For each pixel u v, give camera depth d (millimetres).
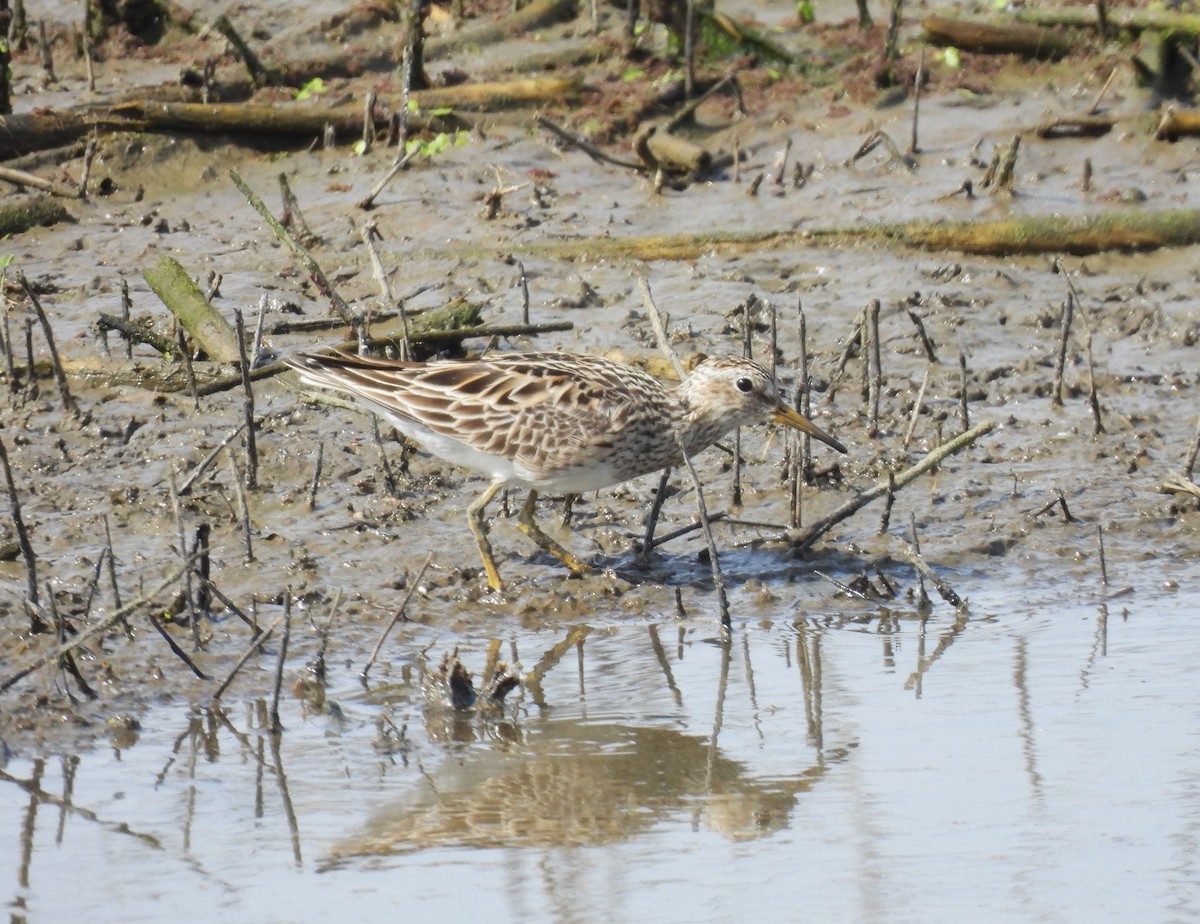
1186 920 8375
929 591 12953
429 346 15734
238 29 24016
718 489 14352
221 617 11953
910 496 14305
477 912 8445
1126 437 15297
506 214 19469
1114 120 21234
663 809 9664
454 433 12633
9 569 12516
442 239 18922
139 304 17156
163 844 9117
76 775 9891
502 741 10469
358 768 10078
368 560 12992
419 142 20922
